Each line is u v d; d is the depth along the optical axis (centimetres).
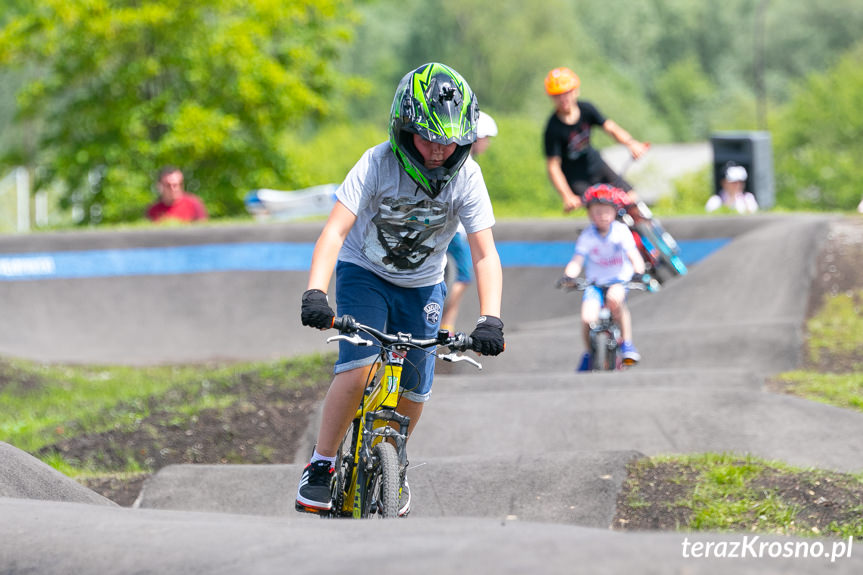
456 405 2361
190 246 4838
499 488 1709
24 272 4688
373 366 1434
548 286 4578
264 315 4631
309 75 9494
